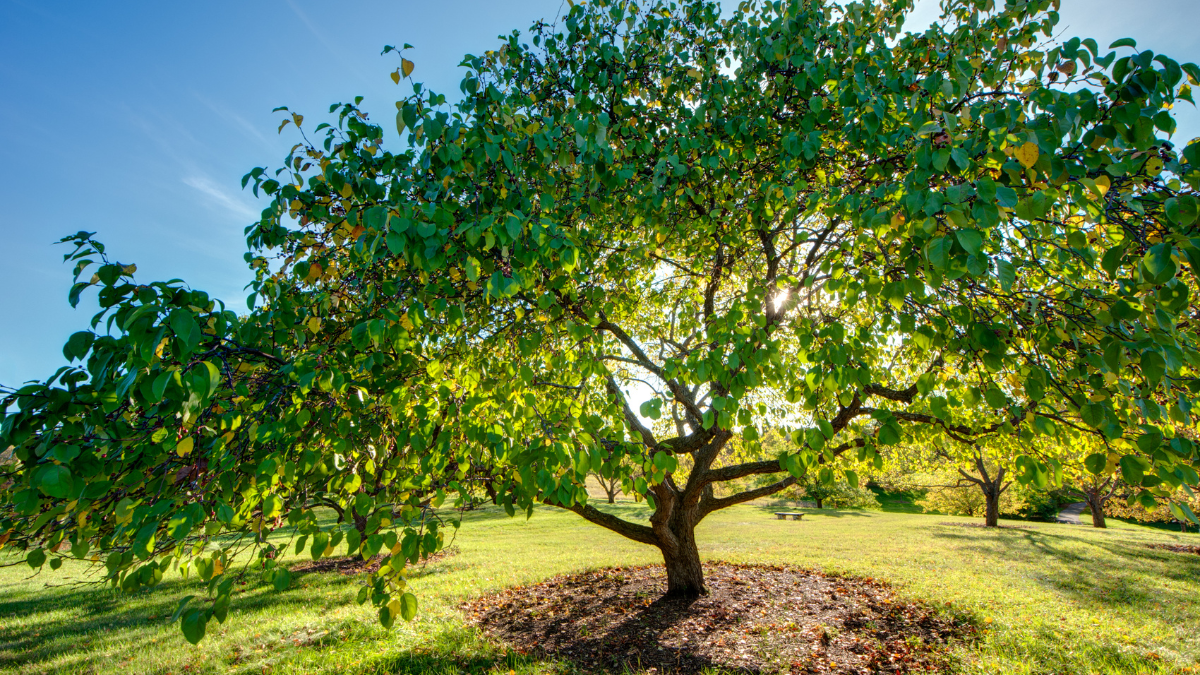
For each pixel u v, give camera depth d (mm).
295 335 3430
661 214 4793
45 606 10234
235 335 2750
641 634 7379
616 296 6035
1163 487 2721
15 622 9188
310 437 3154
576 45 5668
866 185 4434
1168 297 2539
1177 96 2457
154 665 6691
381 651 6875
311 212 3686
